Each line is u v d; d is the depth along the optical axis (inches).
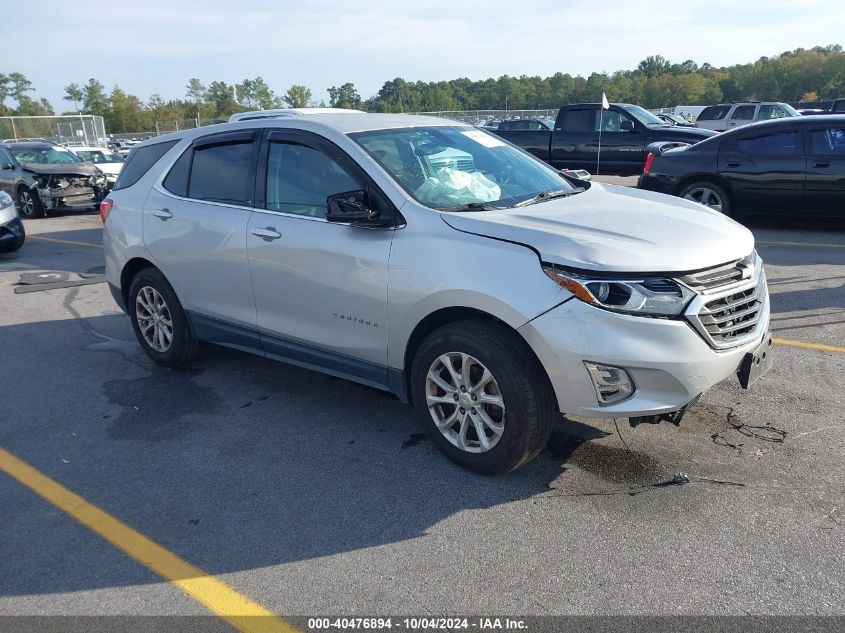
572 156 615.5
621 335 124.3
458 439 147.9
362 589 113.8
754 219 434.6
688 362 125.8
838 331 221.3
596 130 600.1
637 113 593.3
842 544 118.5
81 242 474.6
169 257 201.2
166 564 122.7
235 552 125.2
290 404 189.6
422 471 150.5
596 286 125.3
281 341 178.9
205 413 185.8
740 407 171.2
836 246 344.8
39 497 147.2
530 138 637.3
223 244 183.8
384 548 124.1
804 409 168.7
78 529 134.8
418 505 137.1
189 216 193.8
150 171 212.7
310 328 169.6
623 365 124.8
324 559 122.0
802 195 373.1
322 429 173.5
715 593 108.5
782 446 151.8
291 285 169.5
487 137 194.9
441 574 116.3
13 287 340.5
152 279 210.1
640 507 132.2
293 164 172.7
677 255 129.3
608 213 150.9
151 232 205.2
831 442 152.5
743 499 132.9
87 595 115.8
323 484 146.9
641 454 151.6
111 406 193.3
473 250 137.4
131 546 128.5
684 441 156.2
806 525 124.1
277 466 155.6
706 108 1053.2
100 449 167.8
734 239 142.6
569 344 126.3
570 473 145.6
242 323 187.3
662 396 127.6
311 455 160.1
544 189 175.6
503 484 143.1
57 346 248.1
